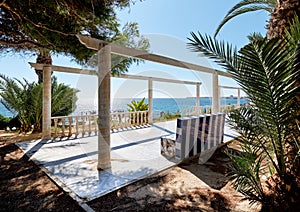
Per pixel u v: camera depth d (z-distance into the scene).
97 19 3.97
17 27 4.57
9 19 4.31
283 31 1.95
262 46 1.44
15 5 3.61
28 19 3.83
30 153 4.06
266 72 1.47
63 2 3.51
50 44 4.61
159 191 2.41
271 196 1.78
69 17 3.89
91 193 2.33
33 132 6.50
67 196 2.29
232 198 2.20
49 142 5.07
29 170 3.12
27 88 6.79
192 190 2.42
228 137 5.34
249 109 2.03
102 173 2.99
